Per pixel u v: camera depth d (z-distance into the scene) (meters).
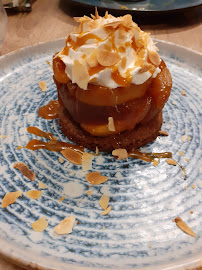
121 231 0.14
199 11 0.34
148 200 0.15
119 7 0.29
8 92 0.22
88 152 0.18
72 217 0.14
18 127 0.19
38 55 0.25
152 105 0.17
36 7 0.34
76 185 0.16
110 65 0.15
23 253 0.12
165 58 0.25
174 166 0.17
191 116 0.20
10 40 0.29
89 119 0.17
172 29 0.31
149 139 0.18
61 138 0.19
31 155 0.17
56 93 0.22
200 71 0.24
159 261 0.12
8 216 0.14
